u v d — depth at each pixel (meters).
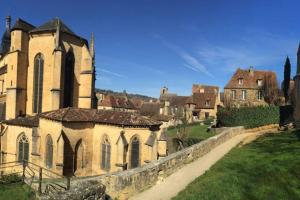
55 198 10.94
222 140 36.16
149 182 18.94
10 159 35.78
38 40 40.31
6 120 37.31
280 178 18.09
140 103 113.06
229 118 52.84
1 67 49.38
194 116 83.25
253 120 49.31
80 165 30.92
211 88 96.50
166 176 21.11
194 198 15.64
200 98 85.12
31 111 40.62
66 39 40.25
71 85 41.50
